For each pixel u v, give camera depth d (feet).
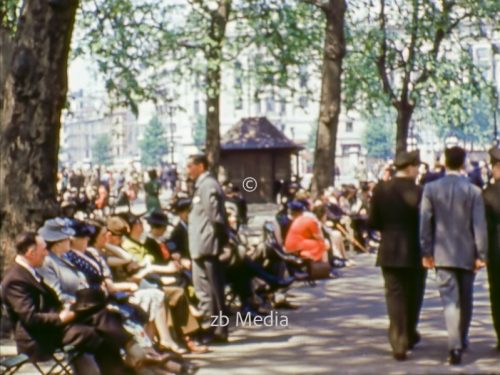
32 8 45.11
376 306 55.21
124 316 35.58
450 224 38.65
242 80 140.77
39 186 45.65
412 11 144.66
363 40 146.51
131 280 39.34
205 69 135.03
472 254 38.65
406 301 39.73
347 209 104.58
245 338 45.24
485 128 351.87
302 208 67.26
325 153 101.09
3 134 45.68
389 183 39.86
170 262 44.52
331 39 100.68
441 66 147.64
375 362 39.11
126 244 41.83
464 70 151.02
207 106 139.54
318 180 101.40
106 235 38.29
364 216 91.66
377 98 156.25
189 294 44.65
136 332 36.37
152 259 43.75
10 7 69.92
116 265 39.29
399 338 39.47
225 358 40.37
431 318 49.90
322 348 42.45
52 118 45.78
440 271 38.81
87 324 30.66
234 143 178.29
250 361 39.68
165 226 44.78
